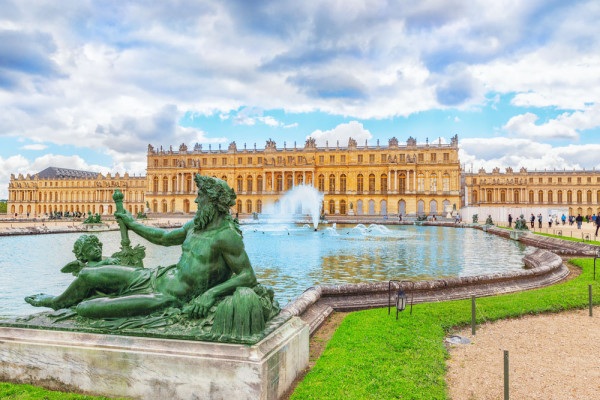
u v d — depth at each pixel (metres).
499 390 7.13
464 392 7.03
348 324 10.27
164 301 6.41
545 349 9.24
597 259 22.28
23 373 6.46
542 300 13.02
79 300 6.97
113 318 6.43
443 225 71.38
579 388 7.24
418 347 8.70
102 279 6.80
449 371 7.91
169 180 137.38
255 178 130.62
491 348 9.28
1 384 6.34
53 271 20.67
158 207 137.25
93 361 6.12
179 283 6.55
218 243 6.46
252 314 6.05
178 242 7.38
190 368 5.77
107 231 55.06
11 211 184.62
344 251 29.75
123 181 168.00
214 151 134.75
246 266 6.64
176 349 5.87
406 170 117.62
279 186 129.62
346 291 12.74
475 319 11.09
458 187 115.62
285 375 6.52
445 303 12.54
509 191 142.38
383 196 120.25
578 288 14.81
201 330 5.98
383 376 7.03
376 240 40.06
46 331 6.47
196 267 6.48
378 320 10.47
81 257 7.39
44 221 85.62
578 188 138.00
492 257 26.55
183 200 135.75
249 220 90.69
